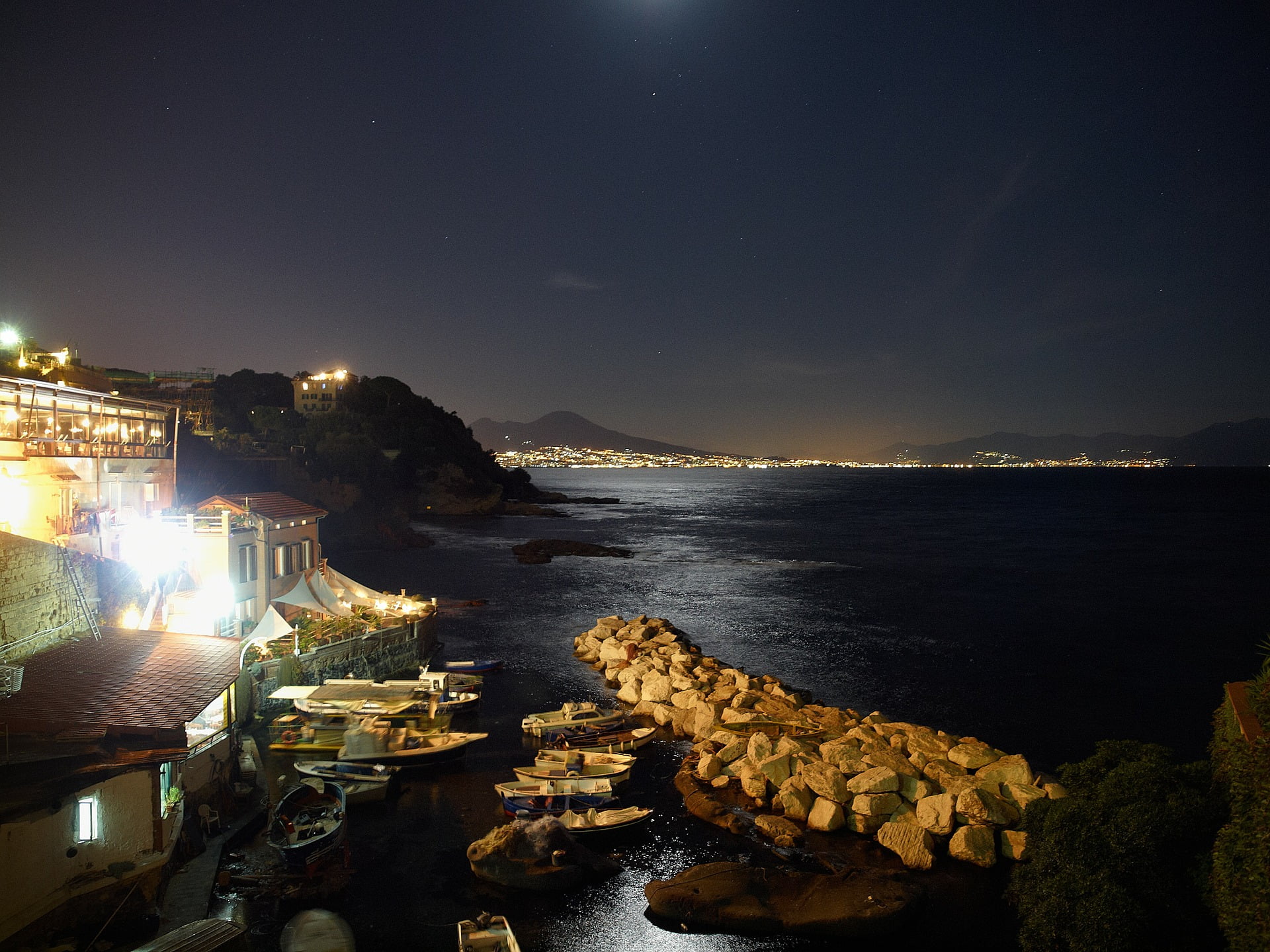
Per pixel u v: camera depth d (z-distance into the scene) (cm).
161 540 3491
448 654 4678
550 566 8531
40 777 1592
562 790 2527
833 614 6075
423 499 15138
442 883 2070
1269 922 1225
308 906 1930
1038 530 12556
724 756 2825
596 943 1850
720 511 17575
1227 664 4578
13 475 2745
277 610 3978
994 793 2345
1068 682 4216
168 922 1752
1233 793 1377
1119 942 1427
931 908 2014
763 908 1938
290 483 10206
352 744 2808
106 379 4903
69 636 2330
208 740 2262
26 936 1519
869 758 2636
